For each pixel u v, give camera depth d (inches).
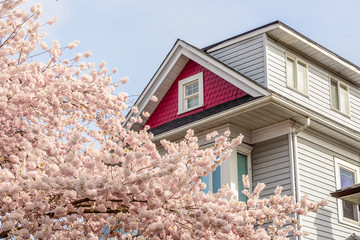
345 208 549.6
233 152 510.3
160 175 233.9
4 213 251.1
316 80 618.8
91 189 218.1
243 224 244.7
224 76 565.6
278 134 513.7
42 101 290.0
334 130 543.2
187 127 531.8
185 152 258.2
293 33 576.4
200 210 237.0
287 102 483.2
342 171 570.6
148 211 239.8
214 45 630.5
